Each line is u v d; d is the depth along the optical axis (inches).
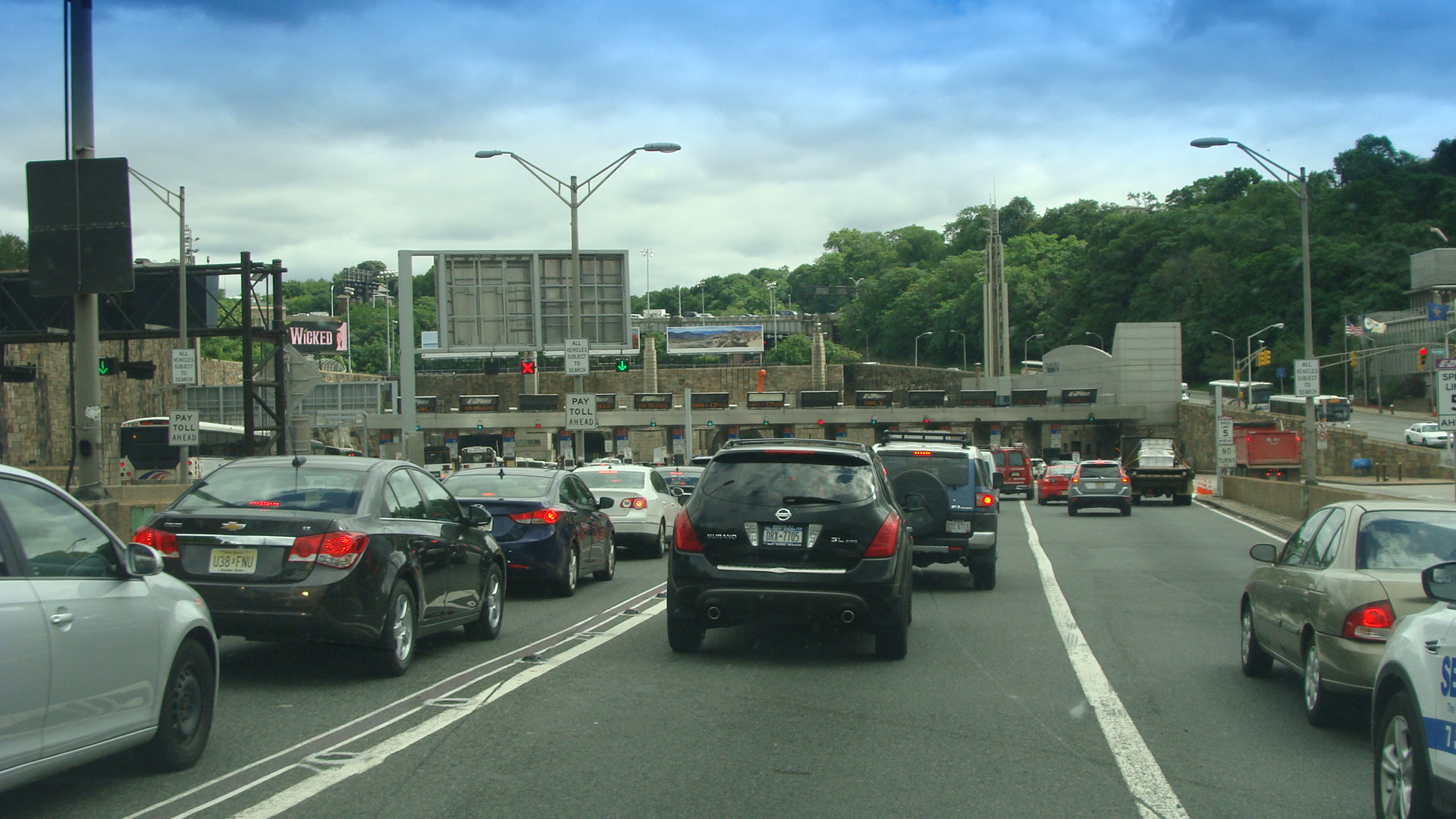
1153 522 1309.1
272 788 233.1
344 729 286.4
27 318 1393.9
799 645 427.5
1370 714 296.5
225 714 302.8
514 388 5472.4
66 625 205.8
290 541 328.5
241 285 1385.3
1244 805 229.9
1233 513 1494.8
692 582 380.8
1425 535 294.2
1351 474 2539.4
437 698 324.8
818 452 388.8
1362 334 3540.8
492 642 433.1
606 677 358.3
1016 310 6619.1
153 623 233.8
